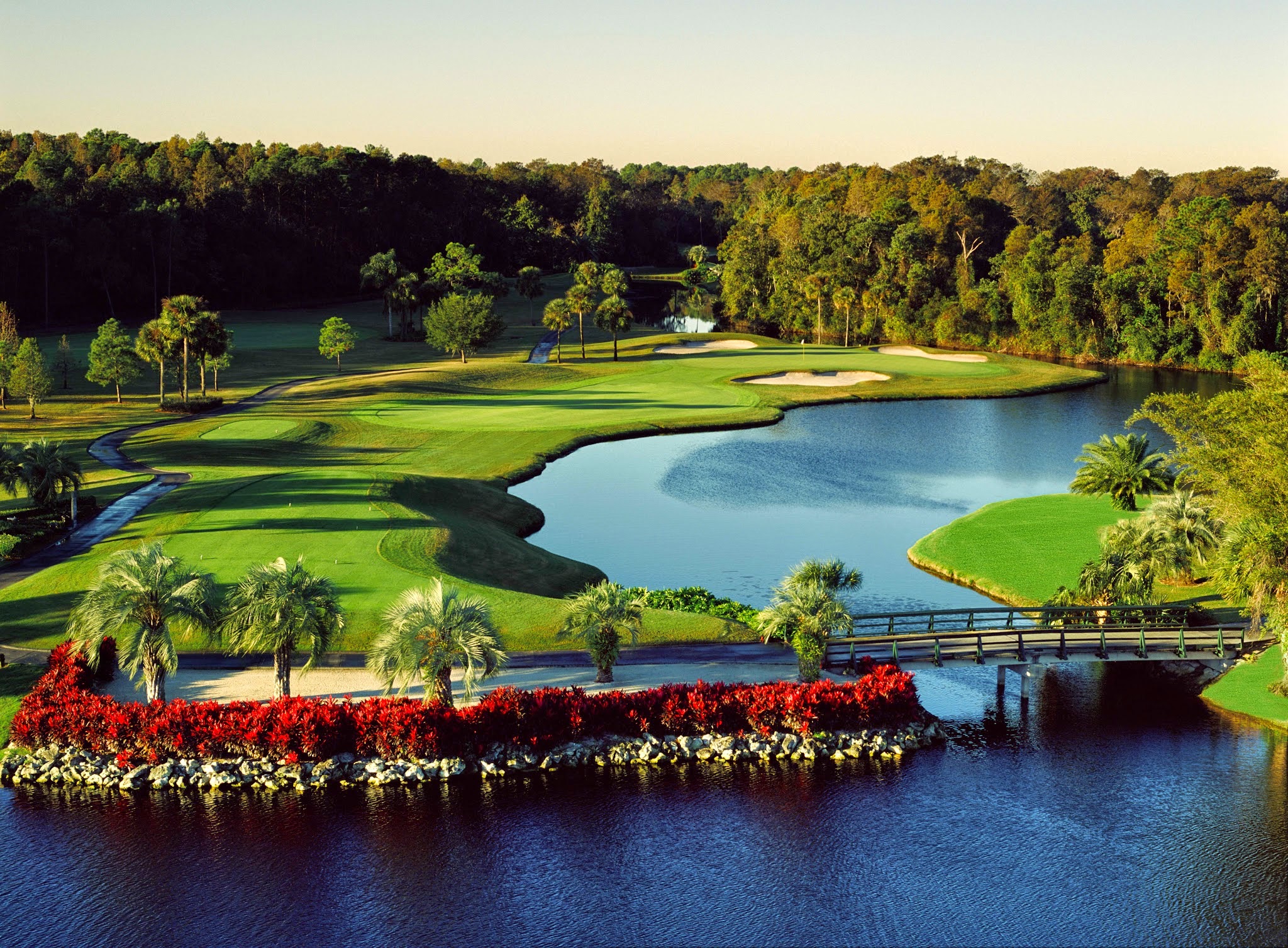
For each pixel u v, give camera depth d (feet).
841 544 204.64
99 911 86.74
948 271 598.34
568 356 481.46
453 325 441.68
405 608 113.80
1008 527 201.77
